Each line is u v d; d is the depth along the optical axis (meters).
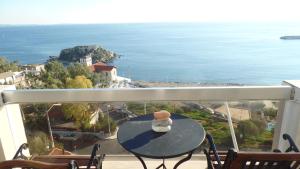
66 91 2.61
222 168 1.45
